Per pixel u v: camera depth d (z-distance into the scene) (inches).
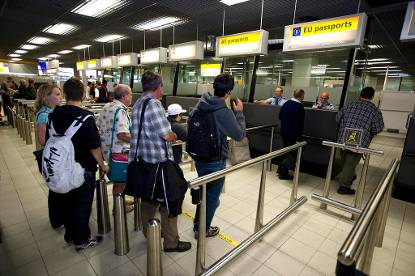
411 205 113.4
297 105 128.6
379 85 707.4
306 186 132.0
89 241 73.9
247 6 188.5
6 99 277.6
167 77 284.4
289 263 71.6
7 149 181.6
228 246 78.0
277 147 161.6
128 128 77.2
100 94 274.1
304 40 134.0
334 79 239.8
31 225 84.6
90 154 66.1
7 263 66.5
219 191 72.1
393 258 75.4
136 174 59.1
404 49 307.7
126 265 67.2
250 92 187.9
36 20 247.1
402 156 116.7
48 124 65.3
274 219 83.7
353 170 121.4
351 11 189.8
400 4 169.3
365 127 112.7
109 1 188.1
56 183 59.5
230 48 173.0
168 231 70.4
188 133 69.6
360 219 38.6
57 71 508.1
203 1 180.9
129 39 330.6
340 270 29.7
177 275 64.3
